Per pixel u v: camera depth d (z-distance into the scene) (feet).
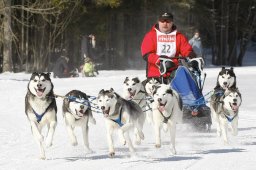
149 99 36.22
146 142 35.50
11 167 27.43
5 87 73.20
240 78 83.05
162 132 39.70
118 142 35.68
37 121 30.76
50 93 30.71
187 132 40.04
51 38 125.39
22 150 32.35
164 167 27.17
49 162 28.81
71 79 86.63
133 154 30.40
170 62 37.78
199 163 28.17
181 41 38.34
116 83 75.41
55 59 127.65
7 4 110.42
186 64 38.27
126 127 29.86
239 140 36.19
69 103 31.58
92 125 42.52
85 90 64.13
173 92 31.73
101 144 34.96
